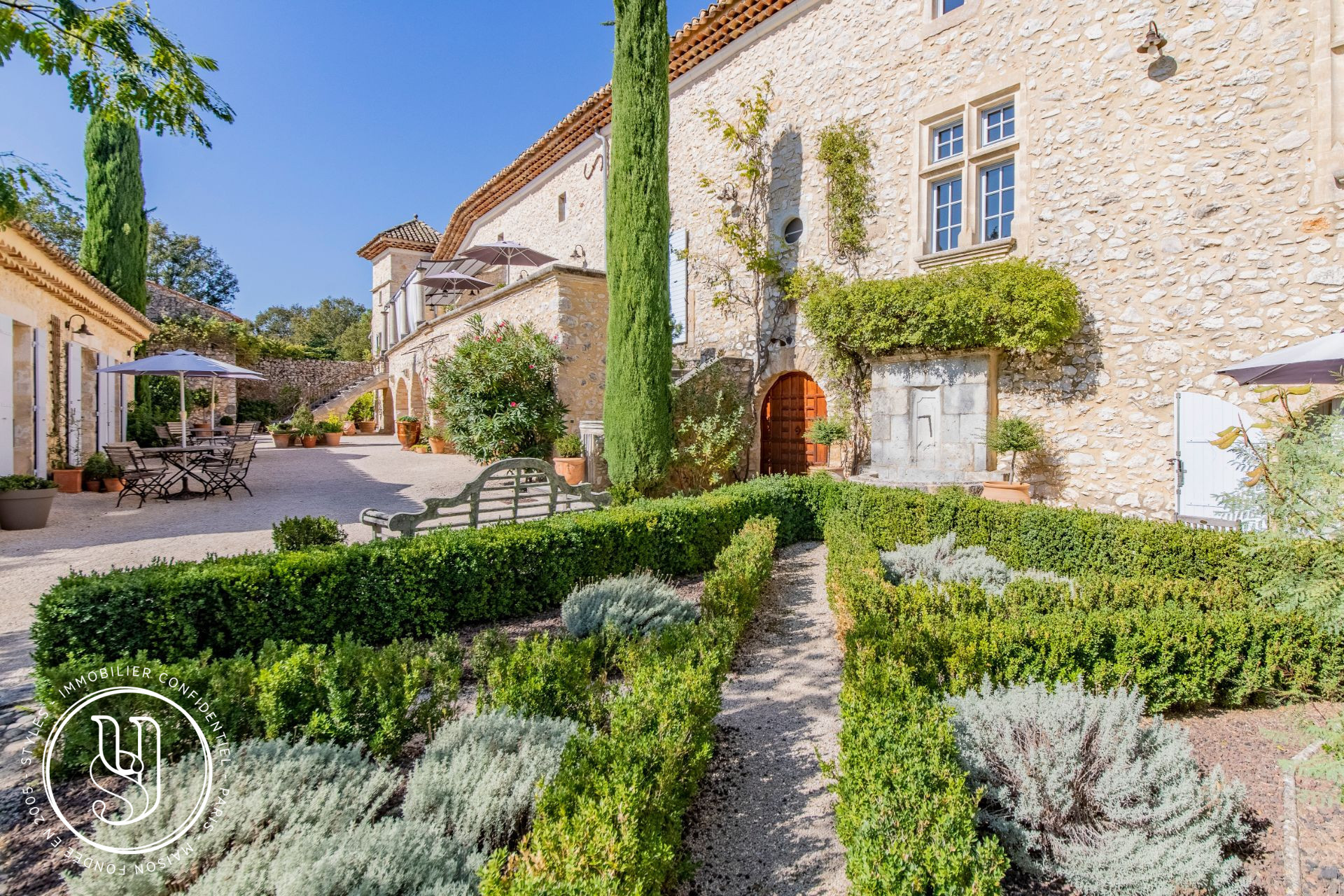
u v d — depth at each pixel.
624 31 9.14
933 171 8.70
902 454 8.59
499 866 1.86
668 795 2.31
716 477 9.43
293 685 2.92
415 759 2.96
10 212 4.53
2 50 4.16
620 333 8.86
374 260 27.97
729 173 11.53
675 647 3.60
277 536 5.29
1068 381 7.44
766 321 10.85
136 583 3.38
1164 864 2.13
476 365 10.84
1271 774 2.90
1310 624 3.48
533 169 16.70
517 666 3.27
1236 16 6.34
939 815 2.07
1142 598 4.08
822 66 10.12
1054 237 7.55
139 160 15.41
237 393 25.97
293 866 1.92
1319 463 3.28
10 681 3.53
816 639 4.64
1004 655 3.36
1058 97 7.52
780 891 2.27
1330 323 5.78
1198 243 6.55
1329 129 5.84
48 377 9.95
